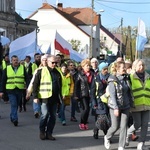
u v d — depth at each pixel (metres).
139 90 8.34
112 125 8.32
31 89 9.29
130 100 8.18
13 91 11.07
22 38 20.33
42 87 9.05
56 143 9.07
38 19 66.31
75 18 69.69
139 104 8.31
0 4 43.72
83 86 10.83
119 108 7.96
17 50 20.27
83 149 8.57
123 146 8.11
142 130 8.45
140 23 18.62
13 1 45.72
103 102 8.84
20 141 9.14
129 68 9.40
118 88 7.99
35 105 12.70
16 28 46.78
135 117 8.43
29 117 12.93
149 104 8.38
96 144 9.13
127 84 8.13
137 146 8.64
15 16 49.03
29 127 11.02
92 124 12.06
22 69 11.25
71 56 24.12
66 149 8.49
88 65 10.86
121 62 8.19
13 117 11.09
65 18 65.75
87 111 10.93
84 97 10.84
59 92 9.21
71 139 9.64
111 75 8.19
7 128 10.76
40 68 9.16
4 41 23.00
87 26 68.81
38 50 23.97
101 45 77.75
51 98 9.16
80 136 10.08
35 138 9.53
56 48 21.19
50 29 66.12
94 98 9.34
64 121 11.78
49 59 9.16
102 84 9.30
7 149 8.32
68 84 11.83
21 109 14.19
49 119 9.30
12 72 11.04
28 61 15.20
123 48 64.00
